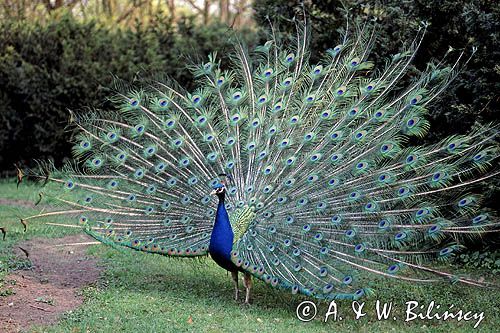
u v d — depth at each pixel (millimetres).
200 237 8250
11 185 16250
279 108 8352
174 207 8398
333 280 7473
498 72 9273
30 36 17062
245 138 8445
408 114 7969
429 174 7984
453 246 7742
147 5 26438
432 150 8133
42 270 9531
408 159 7984
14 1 22359
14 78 16672
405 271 9305
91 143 8609
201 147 8477
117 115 8836
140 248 8289
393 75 8812
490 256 10242
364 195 7871
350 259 7617
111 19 19656
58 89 16656
